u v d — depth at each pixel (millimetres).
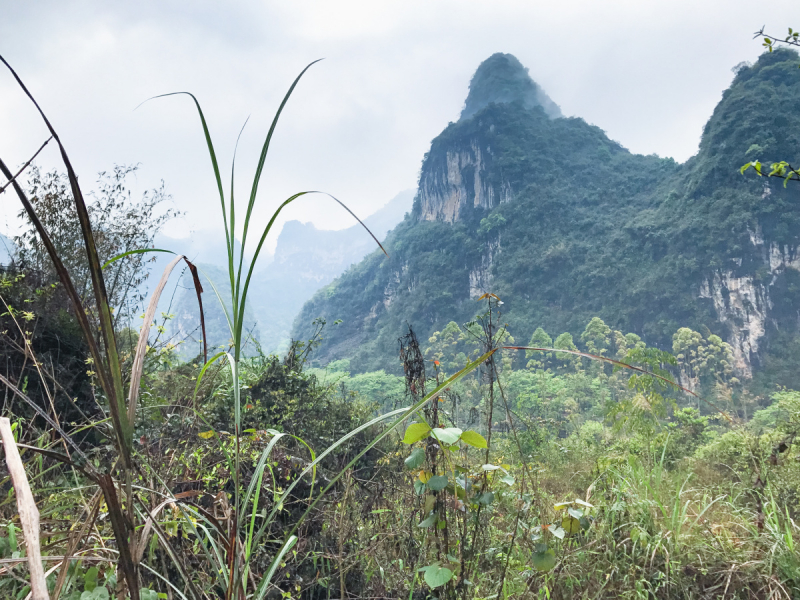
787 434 3711
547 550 1718
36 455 1557
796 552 2080
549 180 134875
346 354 137875
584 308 106375
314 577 2008
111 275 3789
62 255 3654
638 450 4648
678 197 108812
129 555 554
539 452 4590
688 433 8578
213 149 761
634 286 101188
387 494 2629
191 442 2189
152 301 646
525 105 178125
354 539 2070
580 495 3104
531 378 59688
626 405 7289
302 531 2139
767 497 2656
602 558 2143
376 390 69750
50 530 1190
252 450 2158
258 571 1685
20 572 1012
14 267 3387
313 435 4348
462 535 1686
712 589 1979
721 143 102000
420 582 1865
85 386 2936
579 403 54812
